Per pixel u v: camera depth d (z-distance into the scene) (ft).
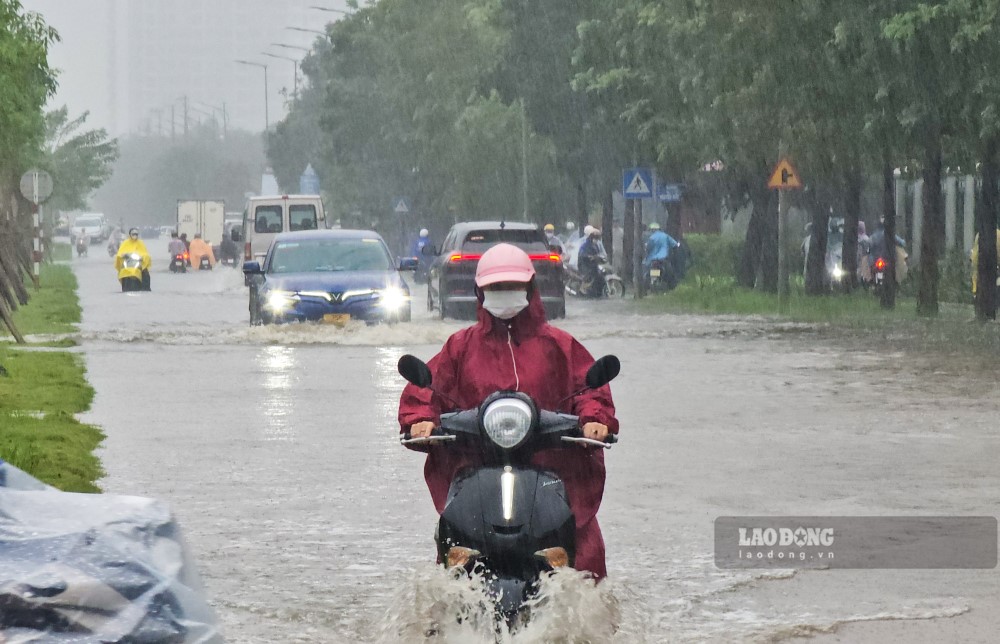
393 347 112.88
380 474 57.00
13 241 183.11
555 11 233.35
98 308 167.32
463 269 147.74
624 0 189.88
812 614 36.35
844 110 143.13
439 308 157.89
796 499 51.57
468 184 300.61
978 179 176.65
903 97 134.92
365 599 37.76
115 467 58.44
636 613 32.48
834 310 157.69
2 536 19.20
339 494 52.75
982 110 128.47
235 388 86.02
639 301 186.29
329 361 102.17
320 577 40.16
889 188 158.81
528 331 31.42
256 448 63.62
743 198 212.02
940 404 77.87
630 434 67.51
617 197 351.67
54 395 80.38
